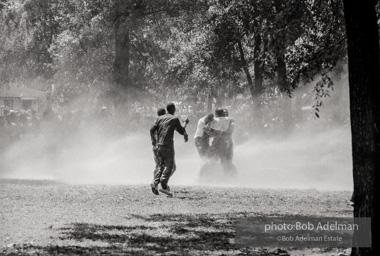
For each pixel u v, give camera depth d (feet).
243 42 207.21
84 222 72.08
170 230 67.87
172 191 104.17
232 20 191.42
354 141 50.44
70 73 227.61
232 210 84.23
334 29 84.94
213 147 124.36
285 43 77.36
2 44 254.68
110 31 210.38
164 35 219.41
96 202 89.92
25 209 81.87
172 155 98.58
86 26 217.15
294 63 84.53
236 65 201.26
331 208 87.25
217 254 55.93
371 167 49.85
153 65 233.76
